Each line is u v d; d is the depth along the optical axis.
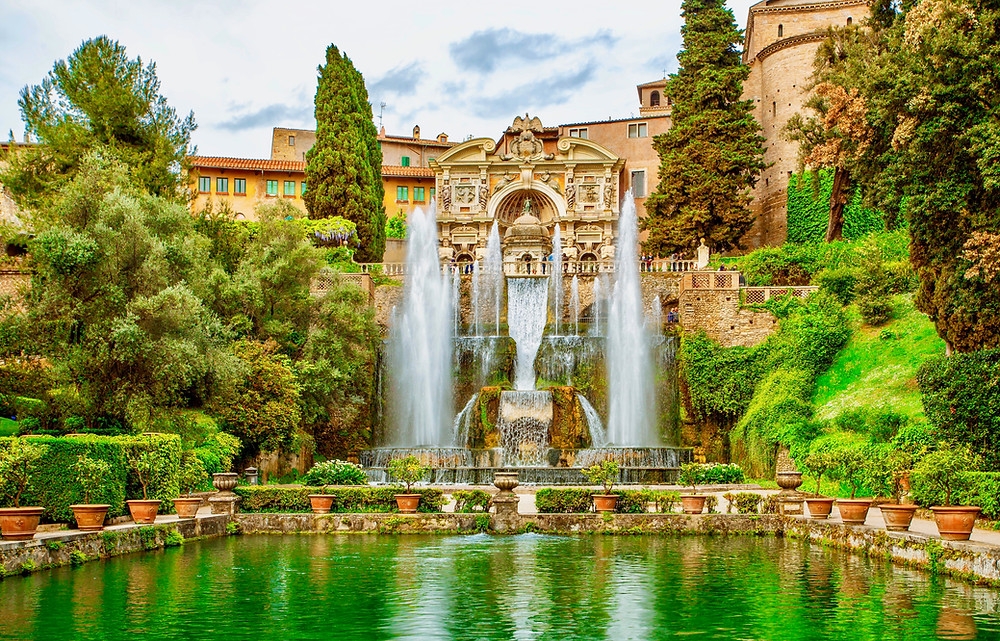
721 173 61.22
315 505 27.25
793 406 40.47
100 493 22.45
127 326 29.94
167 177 47.22
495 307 54.44
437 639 13.53
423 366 48.25
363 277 50.31
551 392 43.66
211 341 34.06
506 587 17.48
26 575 18.31
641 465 39.28
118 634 13.70
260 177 76.56
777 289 47.09
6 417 34.03
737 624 14.43
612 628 14.19
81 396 31.78
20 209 45.25
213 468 32.06
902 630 13.97
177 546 23.12
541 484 34.38
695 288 47.81
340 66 65.25
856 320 43.75
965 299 29.31
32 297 31.56
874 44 47.06
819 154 48.22
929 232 30.02
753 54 76.62
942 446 27.95
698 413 46.12
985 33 27.73
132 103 47.28
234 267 45.41
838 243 53.19
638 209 73.12
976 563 17.83
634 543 24.02
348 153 63.88
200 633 13.82
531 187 70.12
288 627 14.23
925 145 28.78
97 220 32.16
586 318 54.09
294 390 37.72
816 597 16.50
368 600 16.27
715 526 26.19
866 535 21.77
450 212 70.44
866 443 33.31
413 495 27.17
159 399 31.53
